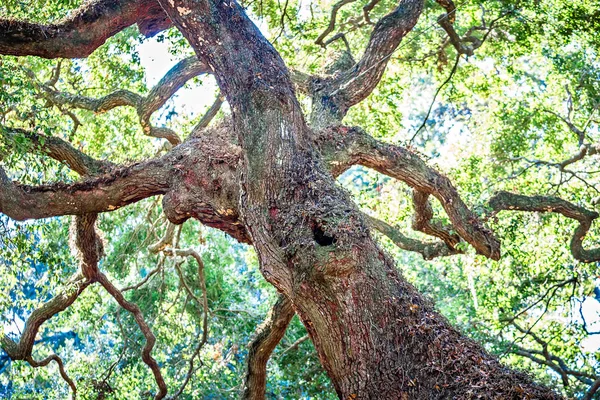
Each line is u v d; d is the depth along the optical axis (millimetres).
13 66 11180
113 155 17641
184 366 19156
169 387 18453
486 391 8055
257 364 12750
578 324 16438
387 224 14625
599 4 16250
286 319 12250
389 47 12328
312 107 12219
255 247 8984
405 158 10641
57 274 12758
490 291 17359
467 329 18188
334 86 12367
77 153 11234
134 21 10953
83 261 13211
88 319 18312
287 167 9125
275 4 16516
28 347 13758
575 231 14258
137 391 17016
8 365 21344
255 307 22016
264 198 9055
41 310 13617
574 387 17500
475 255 14812
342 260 8555
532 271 16062
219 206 9867
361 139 10406
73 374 17453
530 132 18391
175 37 15039
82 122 17828
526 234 15578
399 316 8609
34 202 10266
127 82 16938
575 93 18203
